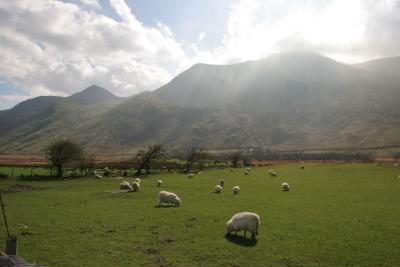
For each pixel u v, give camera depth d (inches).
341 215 1248.2
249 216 932.6
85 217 1187.9
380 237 945.5
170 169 4114.2
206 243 874.8
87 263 722.8
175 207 1407.5
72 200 1643.7
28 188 2335.1
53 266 703.7
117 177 3297.2
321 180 2578.7
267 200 1626.5
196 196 1782.7
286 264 740.0
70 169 4097.0
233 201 1592.0
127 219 1153.4
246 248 840.9
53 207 1414.9
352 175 2866.6
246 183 2485.2
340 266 733.3
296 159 6786.4
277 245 868.0
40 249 813.2
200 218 1174.3
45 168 4301.2
